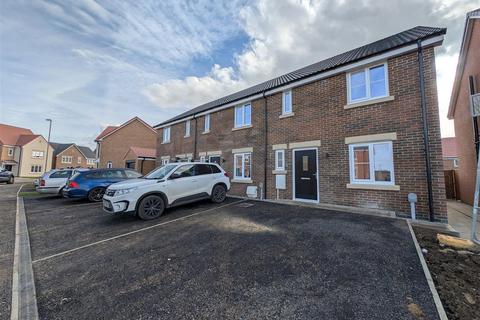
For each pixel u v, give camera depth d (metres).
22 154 39.72
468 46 8.98
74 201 9.95
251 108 10.89
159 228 5.28
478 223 5.98
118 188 5.90
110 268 3.30
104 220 6.24
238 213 6.59
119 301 2.46
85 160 54.34
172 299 2.47
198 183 7.51
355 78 7.42
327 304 2.30
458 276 2.85
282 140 9.34
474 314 2.11
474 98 4.99
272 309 2.24
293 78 9.62
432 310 2.15
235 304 2.34
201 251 3.84
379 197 6.54
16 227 5.68
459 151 10.88
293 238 4.34
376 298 2.38
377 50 6.82
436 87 5.81
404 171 6.16
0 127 41.78
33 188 16.84
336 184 7.50
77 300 2.51
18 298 2.58
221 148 12.45
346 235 4.43
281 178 9.12
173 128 16.84
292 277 2.88
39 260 3.64
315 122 8.25
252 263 3.32
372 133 6.79
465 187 9.88
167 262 3.45
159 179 6.57
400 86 6.39
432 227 4.99
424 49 6.06
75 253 3.91
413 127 6.08
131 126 29.95
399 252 3.57
